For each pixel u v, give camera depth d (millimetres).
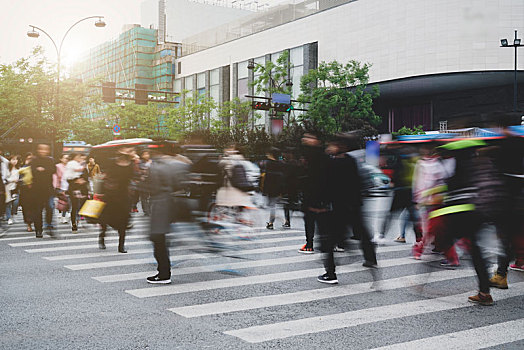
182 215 8547
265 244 10164
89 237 11430
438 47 38719
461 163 5738
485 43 37531
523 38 37375
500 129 5945
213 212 8820
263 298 5945
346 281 6918
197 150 10312
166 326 4832
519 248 6355
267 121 50406
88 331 4668
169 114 53938
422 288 6309
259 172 15773
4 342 4352
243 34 64188
